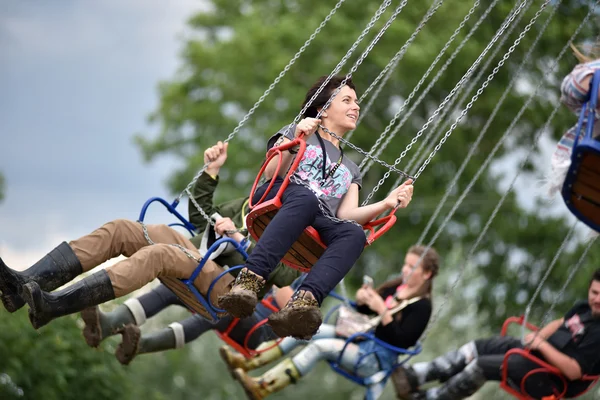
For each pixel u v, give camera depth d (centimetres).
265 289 1780
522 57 4112
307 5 4934
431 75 4331
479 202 4550
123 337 1845
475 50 4184
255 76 4916
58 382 2973
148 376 4831
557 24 3925
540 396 2094
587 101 1502
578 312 2092
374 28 4441
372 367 2102
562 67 4066
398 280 2172
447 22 4300
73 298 1470
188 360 5084
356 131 4450
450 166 4612
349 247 1434
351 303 2172
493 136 4494
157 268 1544
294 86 4628
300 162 1507
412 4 4397
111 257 1576
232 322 2008
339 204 1526
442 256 4650
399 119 4541
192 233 1727
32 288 1410
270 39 4791
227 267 1642
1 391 2875
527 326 2064
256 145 4812
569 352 2058
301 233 1448
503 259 4522
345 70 4547
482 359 2131
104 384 3127
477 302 4534
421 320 2088
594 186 1520
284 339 2142
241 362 2131
